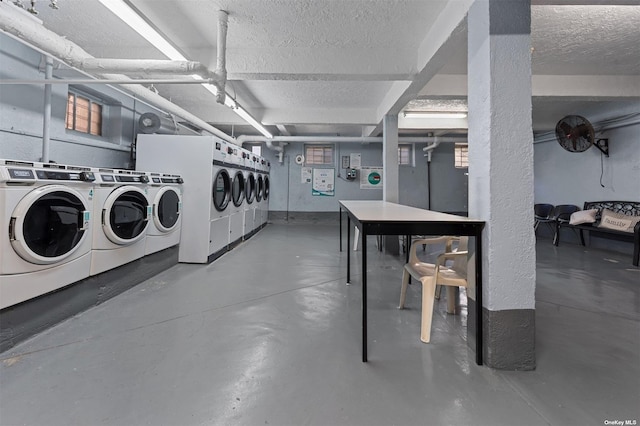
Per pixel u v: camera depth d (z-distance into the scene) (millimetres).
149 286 2920
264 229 7102
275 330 2010
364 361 1637
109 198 2461
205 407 1265
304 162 8172
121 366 1559
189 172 3777
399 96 3756
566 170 6020
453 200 8195
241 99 4699
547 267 3799
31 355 1650
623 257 4395
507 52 1594
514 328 1585
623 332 2006
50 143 2902
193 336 1906
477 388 1413
